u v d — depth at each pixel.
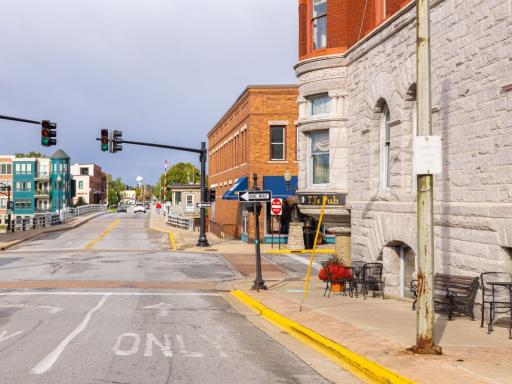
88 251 34.75
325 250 35.69
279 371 8.97
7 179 110.94
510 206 10.70
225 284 22.03
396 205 15.27
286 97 40.12
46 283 21.12
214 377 8.49
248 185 40.28
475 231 11.93
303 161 20.78
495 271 11.20
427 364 8.48
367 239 17.52
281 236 40.94
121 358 9.60
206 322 13.70
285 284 21.70
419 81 9.15
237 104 45.62
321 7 20.55
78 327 12.55
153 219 73.88
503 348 9.54
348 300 16.58
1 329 12.25
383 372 8.18
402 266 16.38
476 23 12.00
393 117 15.63
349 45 19.42
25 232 48.12
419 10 9.16
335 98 19.56
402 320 12.84
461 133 12.55
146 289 20.14
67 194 114.44
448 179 13.06
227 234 49.38
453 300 12.30
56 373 8.53
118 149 34.69
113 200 185.25
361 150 18.02
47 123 27.80
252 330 12.77
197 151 37.69
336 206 19.48
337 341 10.54
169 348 10.52
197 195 81.19
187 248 36.97
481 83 11.79
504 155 11.02
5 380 8.12
